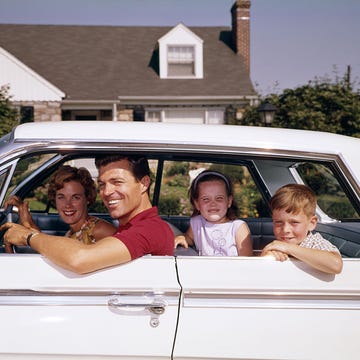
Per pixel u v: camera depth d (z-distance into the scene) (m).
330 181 2.72
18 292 2.00
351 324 2.03
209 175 2.76
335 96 15.77
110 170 2.27
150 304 1.98
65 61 22.27
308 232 2.43
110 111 22.00
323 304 2.04
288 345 1.99
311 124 15.48
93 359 1.97
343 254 2.53
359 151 2.26
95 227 2.62
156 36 24.19
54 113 20.06
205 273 2.06
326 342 2.00
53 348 1.96
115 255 2.04
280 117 16.11
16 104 19.81
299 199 2.31
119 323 1.98
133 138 2.19
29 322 1.97
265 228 3.36
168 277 2.04
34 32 23.53
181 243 2.84
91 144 2.18
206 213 2.76
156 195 3.50
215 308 2.01
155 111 21.59
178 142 2.20
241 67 22.72
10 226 2.22
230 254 2.78
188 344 1.98
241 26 23.22
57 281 2.01
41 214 3.50
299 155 2.23
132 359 1.98
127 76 21.91
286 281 2.06
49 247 2.05
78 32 23.84
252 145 2.22
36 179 3.21
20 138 2.18
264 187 3.36
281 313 2.02
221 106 21.58
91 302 1.99
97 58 22.62
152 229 2.21
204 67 22.69
